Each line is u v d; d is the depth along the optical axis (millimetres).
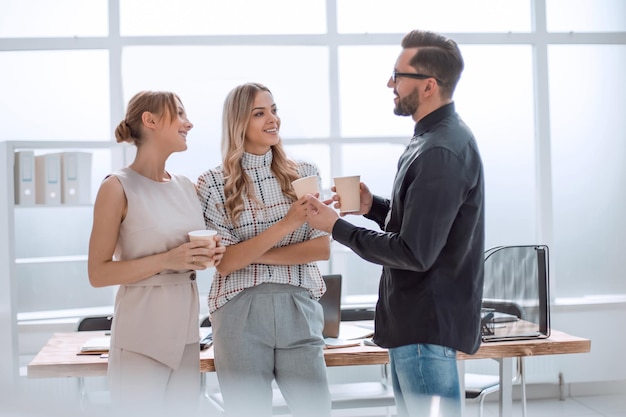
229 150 2145
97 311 3959
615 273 4320
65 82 4012
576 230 4328
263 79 4129
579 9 4352
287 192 2164
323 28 4195
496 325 2354
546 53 4250
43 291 3953
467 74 4277
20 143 3465
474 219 1716
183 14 4109
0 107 3973
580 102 4352
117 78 4000
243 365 2012
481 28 4285
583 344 2342
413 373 1722
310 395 2043
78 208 3990
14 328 3422
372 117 4219
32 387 734
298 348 2057
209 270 4020
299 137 4148
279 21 4168
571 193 4336
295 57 4148
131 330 1793
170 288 1827
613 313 4199
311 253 2094
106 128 4043
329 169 4078
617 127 4352
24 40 3941
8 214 3422
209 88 4086
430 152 1645
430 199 1600
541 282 2383
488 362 3811
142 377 1785
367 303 4070
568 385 4180
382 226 2146
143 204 1823
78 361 2215
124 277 1771
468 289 1727
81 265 3998
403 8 4242
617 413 3824
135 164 1903
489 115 4273
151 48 4055
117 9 4000
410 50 1775
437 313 1693
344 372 3795
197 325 1884
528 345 2318
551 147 4340
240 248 2025
